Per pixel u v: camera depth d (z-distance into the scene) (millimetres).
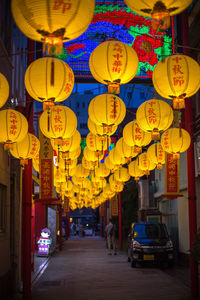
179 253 18250
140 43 12695
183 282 12648
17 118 7578
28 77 6027
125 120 23422
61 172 14711
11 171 11609
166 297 10375
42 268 16719
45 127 8430
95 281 13102
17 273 11359
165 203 22000
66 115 8422
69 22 4250
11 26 11312
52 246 24578
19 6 4164
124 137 9898
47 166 12211
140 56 12812
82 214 63656
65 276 14367
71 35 4492
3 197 10305
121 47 6168
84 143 19938
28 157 9344
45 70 5922
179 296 10484
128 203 30906
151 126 8016
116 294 10844
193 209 10102
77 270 16031
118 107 8195
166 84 6363
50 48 4445
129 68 6219
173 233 19797
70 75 6090
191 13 13633
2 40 9953
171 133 9422
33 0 4066
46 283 12805
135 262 16562
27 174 10320
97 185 17422
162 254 16094
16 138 7637
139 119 8109
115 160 12680
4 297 9586
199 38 13445
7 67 10562
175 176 13758
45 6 4078
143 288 11695
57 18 4188
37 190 21844
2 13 9883
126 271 15477
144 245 16234
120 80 6328
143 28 12672
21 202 12797
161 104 8008
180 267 16594
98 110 8195
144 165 12734
